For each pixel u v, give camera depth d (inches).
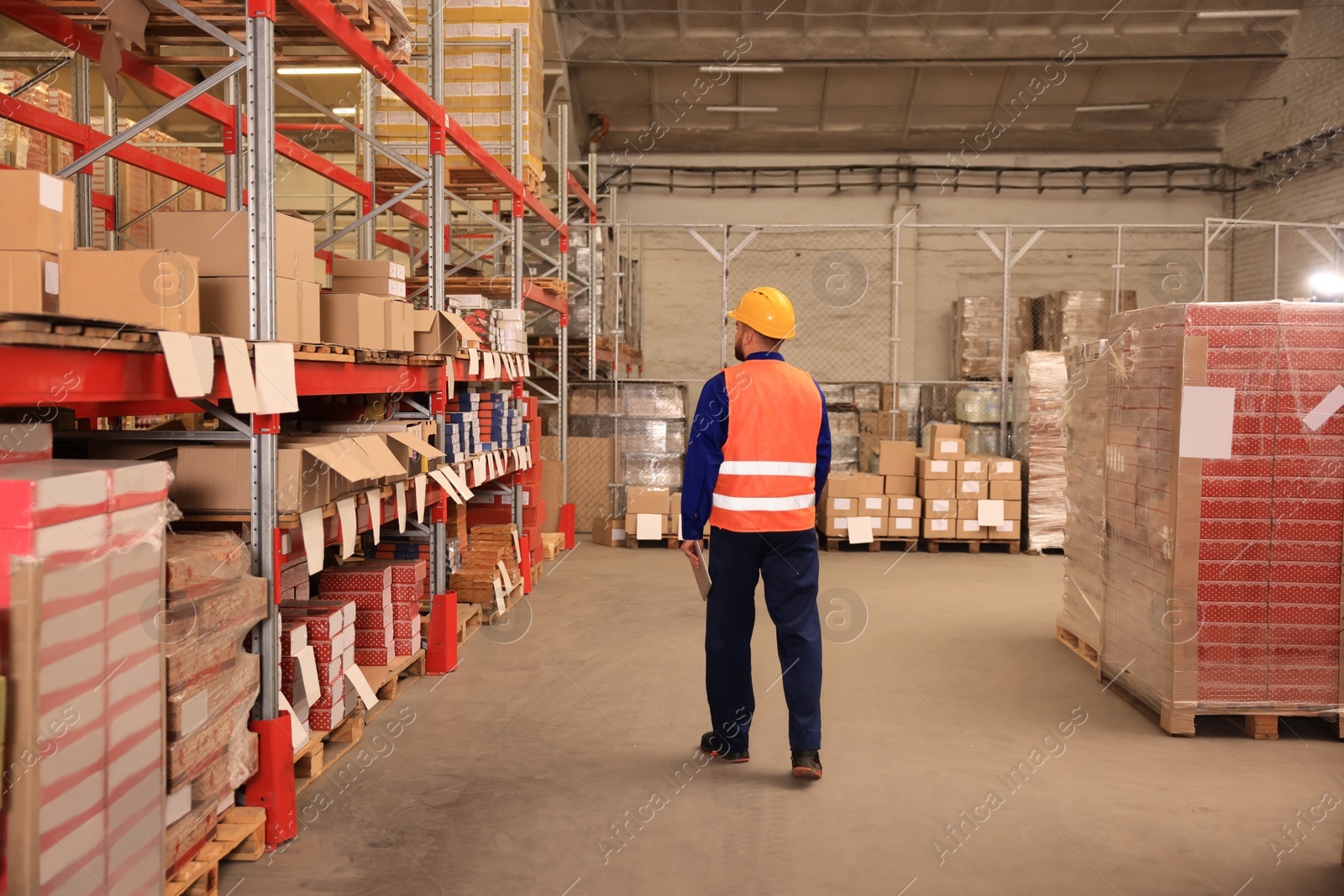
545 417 431.2
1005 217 609.9
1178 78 566.3
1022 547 385.7
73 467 83.3
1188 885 111.7
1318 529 162.7
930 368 612.1
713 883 111.3
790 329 144.8
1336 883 112.6
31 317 75.1
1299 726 171.6
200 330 118.2
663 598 280.2
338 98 486.3
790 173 610.2
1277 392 162.4
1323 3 506.6
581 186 599.8
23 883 70.7
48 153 216.8
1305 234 431.8
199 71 442.0
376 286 177.3
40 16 138.0
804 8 530.3
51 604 73.5
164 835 94.0
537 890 109.4
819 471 145.7
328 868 114.3
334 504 136.6
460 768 147.5
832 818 129.8
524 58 327.6
